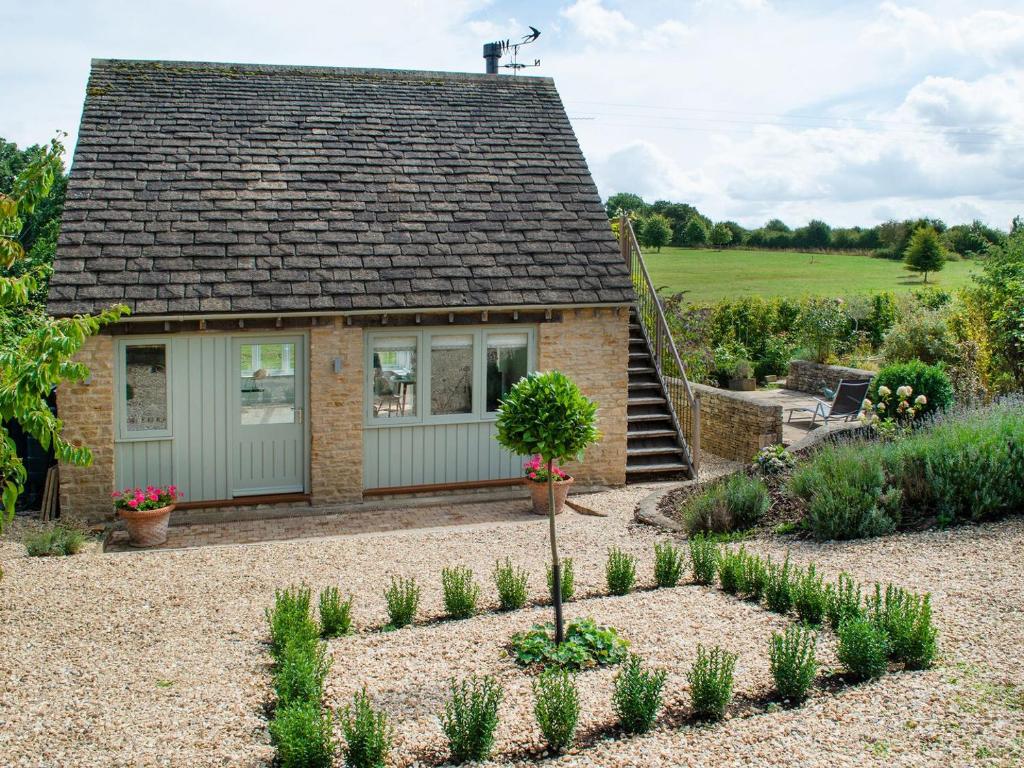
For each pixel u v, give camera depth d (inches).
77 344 294.2
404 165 594.9
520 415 275.0
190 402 514.3
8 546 437.4
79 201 515.5
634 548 419.8
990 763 198.7
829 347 1040.8
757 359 1147.9
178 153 556.4
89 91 578.2
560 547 423.8
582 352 574.2
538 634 278.2
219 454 522.6
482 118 648.4
